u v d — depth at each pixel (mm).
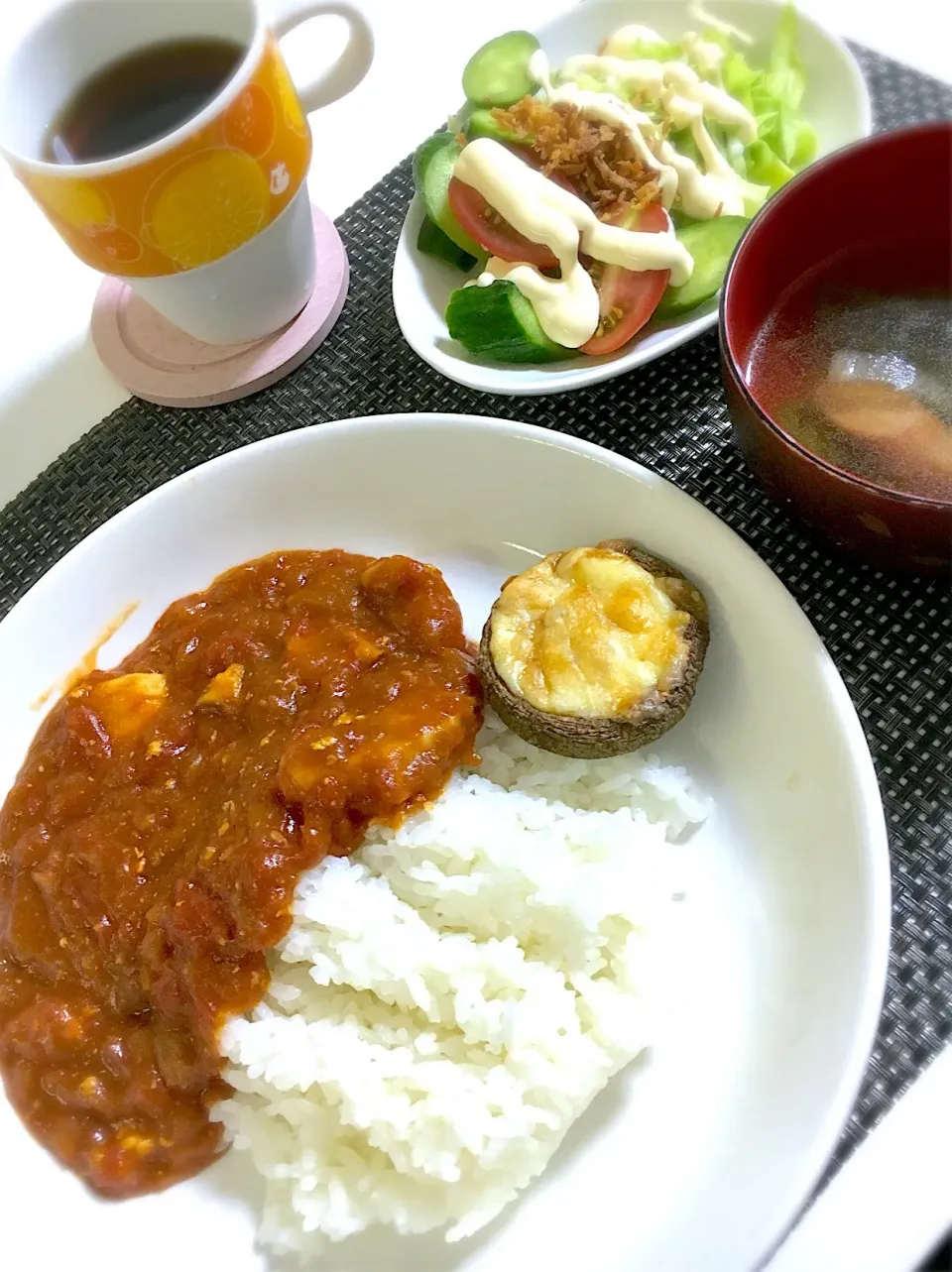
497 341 298
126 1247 238
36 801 294
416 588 292
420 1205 231
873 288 264
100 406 362
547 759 280
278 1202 237
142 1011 265
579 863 264
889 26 378
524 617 268
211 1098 254
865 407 249
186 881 262
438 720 269
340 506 318
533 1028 241
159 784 284
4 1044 267
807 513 244
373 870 273
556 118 321
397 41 423
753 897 246
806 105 339
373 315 356
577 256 302
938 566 235
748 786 258
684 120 325
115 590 314
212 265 306
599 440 310
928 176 251
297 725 279
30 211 423
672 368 316
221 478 311
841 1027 205
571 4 402
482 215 315
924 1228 194
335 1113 249
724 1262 191
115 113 316
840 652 262
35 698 308
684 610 261
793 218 253
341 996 264
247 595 312
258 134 286
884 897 213
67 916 275
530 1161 226
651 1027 234
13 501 350
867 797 223
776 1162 199
